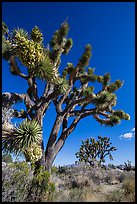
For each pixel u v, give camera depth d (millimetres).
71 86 11320
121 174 14211
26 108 9383
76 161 21047
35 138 7477
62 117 10531
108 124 10656
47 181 6621
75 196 7270
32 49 8102
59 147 10164
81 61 11070
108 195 8281
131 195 8031
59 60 10742
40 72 8320
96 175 14141
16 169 6570
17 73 8961
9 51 8234
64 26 10430
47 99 9242
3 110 7379
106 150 21266
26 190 6266
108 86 11086
